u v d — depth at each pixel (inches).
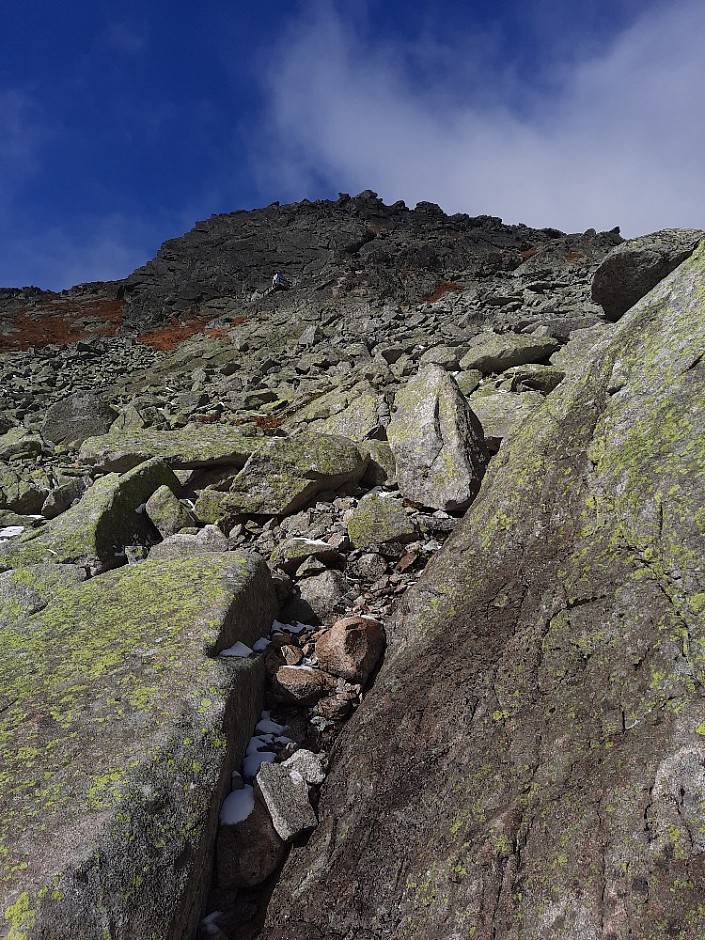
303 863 167.6
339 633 225.5
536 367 467.5
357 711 204.1
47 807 149.0
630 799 126.0
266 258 2731.3
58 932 127.1
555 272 1777.8
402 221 3280.0
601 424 204.7
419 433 318.7
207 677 189.6
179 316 2240.4
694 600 144.9
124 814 147.6
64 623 227.5
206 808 160.6
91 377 1282.0
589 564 175.3
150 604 228.4
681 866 114.1
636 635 151.0
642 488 174.1
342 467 345.7
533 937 121.9
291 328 1427.2
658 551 159.6
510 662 173.6
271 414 705.6
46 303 2691.9
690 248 515.2
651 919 111.7
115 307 2571.4
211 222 3319.4
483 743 162.1
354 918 150.0
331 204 3555.6
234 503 339.3
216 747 172.2
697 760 122.5
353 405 451.8
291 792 177.3
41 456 647.8
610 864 121.1
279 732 206.1
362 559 284.7
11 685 195.3
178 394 975.6
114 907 134.4
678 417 181.3
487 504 227.8
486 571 207.2
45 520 430.6
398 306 1652.3
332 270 2335.1
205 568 248.8
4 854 138.2
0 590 269.0
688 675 135.9
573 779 138.7
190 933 149.9
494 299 1259.8
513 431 252.4
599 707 146.6
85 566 295.6
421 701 185.3
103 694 185.0
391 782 171.3
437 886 142.0
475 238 2930.6
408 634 217.5
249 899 167.3
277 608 262.7
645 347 211.2
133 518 333.1
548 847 132.2
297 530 323.0
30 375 1322.6
